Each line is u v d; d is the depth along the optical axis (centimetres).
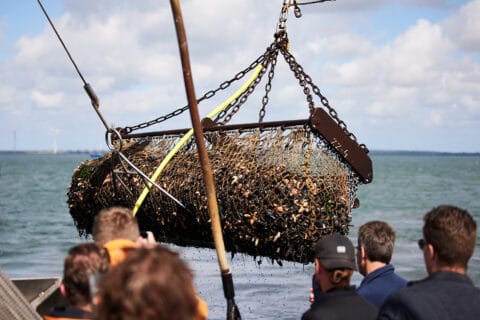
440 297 326
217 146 584
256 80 650
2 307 380
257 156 544
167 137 648
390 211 3369
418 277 1393
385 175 8750
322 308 356
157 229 633
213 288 1130
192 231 592
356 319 352
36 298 577
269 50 639
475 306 325
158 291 188
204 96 666
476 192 4981
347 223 524
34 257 1711
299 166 526
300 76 608
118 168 645
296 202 507
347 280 365
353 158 539
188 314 192
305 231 509
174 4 415
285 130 548
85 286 292
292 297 1095
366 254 429
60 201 3822
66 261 296
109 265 298
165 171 598
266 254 538
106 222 351
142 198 586
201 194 553
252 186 523
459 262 334
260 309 1020
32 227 2414
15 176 7781
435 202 4012
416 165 15062
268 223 515
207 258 1367
